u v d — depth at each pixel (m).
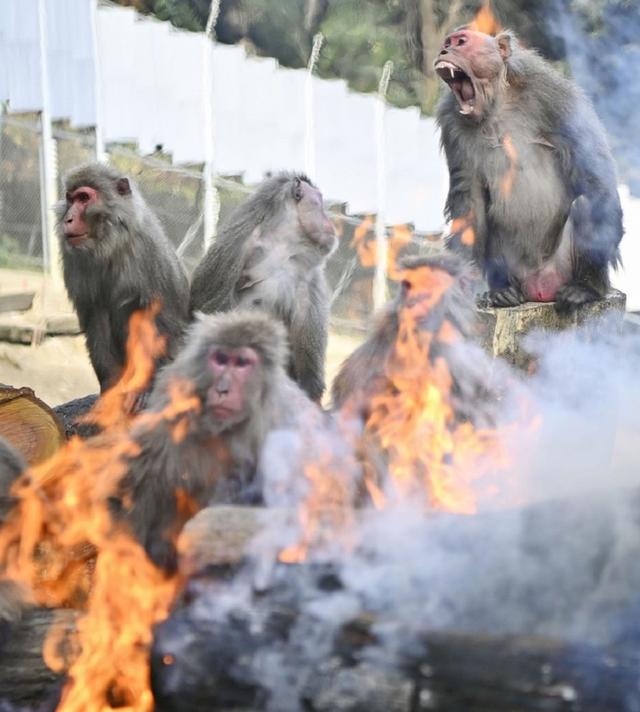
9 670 8.23
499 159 13.57
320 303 12.93
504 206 13.66
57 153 27.58
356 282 29.27
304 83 29.19
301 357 12.75
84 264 13.38
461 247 13.87
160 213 28.28
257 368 9.35
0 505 8.99
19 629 8.31
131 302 13.35
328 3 36.91
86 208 13.11
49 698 8.27
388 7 36.75
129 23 27.89
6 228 27.39
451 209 13.99
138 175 28.12
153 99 28.25
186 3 36.47
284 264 12.64
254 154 28.95
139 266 13.32
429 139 30.19
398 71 36.44
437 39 35.88
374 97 29.42
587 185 13.59
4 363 22.56
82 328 13.81
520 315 12.97
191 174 28.20
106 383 13.71
